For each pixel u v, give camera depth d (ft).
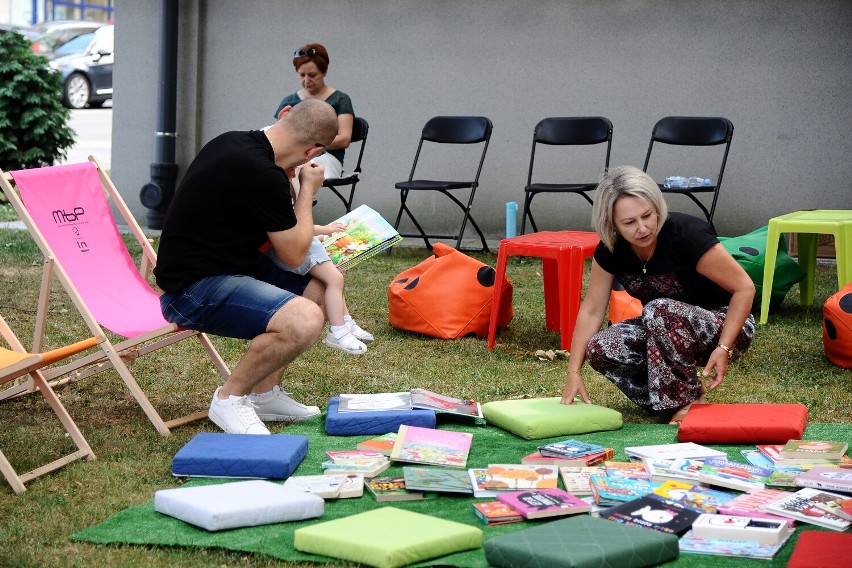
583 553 8.42
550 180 30.86
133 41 33.63
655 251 13.03
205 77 33.47
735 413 12.91
